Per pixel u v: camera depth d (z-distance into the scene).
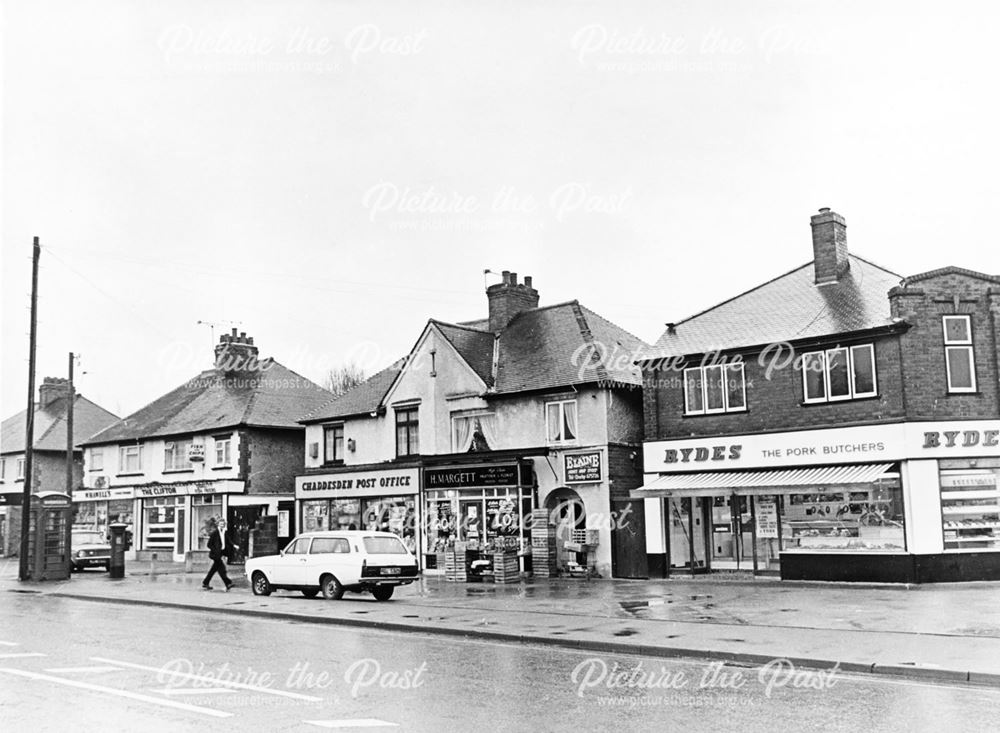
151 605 22.92
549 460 29.31
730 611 18.02
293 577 23.58
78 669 12.45
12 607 22.52
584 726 8.90
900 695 10.41
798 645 13.51
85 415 54.75
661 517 27.20
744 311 28.41
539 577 28.23
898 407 23.59
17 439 52.59
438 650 14.27
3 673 12.11
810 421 25.11
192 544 41.03
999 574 22.86
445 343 32.47
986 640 13.52
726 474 26.09
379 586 22.47
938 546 22.73
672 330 29.00
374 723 9.05
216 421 41.25
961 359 23.67
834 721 9.08
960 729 8.69
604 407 28.30
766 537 25.72
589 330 30.97
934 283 23.83
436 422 32.31
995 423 23.33
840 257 28.09
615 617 17.42
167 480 42.84
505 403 30.66
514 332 33.44
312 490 36.62
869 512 23.91
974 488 23.19
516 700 10.20
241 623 18.56
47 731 8.78
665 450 27.34
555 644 14.75
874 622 15.83
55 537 31.23
